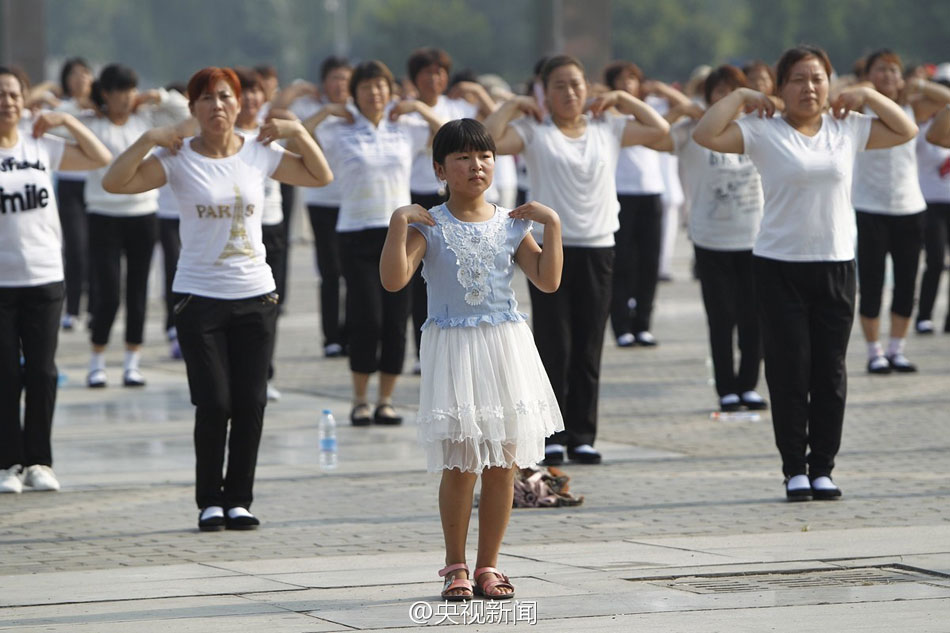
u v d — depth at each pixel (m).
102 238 37.00
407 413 33.56
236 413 22.48
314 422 32.53
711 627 16.30
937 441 28.77
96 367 37.78
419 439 17.61
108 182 22.02
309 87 40.09
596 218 26.53
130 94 37.00
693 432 30.55
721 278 32.44
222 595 18.08
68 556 20.69
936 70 58.38
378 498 24.53
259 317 22.44
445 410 17.25
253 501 24.45
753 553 19.91
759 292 23.98
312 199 41.28
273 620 16.84
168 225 39.81
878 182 36.59
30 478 25.64
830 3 189.00
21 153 25.17
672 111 31.47
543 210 17.78
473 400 17.28
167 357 43.31
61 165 25.91
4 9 77.06
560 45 74.00
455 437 17.28
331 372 39.94
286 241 45.47
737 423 31.52
